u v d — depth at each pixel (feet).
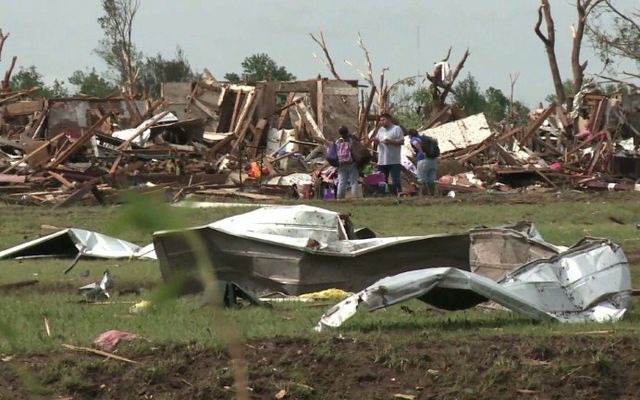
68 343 60.13
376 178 196.75
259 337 60.39
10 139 263.70
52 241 113.70
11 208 166.30
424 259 86.48
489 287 67.00
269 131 291.38
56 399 53.31
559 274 71.72
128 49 507.71
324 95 306.96
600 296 70.38
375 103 349.20
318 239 88.02
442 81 348.79
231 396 53.93
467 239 86.74
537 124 286.66
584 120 320.50
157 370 55.47
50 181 204.44
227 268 86.43
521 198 184.24
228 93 306.14
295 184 211.61
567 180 240.53
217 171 231.09
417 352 58.13
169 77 531.91
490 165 254.88
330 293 82.84
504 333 62.49
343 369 56.44
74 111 294.87
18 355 57.67
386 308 72.02
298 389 54.44
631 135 320.70
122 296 87.10
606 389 56.08
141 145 248.93
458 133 283.59
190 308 72.59
